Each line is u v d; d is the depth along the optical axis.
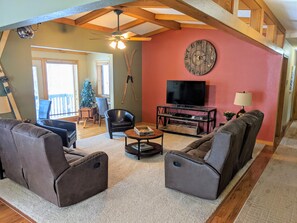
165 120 6.53
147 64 7.10
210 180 2.77
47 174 2.57
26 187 3.04
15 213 2.58
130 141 5.33
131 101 7.08
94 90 8.24
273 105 5.11
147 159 4.23
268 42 3.79
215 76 5.80
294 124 7.41
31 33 4.00
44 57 7.07
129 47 6.77
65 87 7.87
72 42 5.29
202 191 2.85
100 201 2.81
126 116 5.91
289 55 6.24
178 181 3.01
